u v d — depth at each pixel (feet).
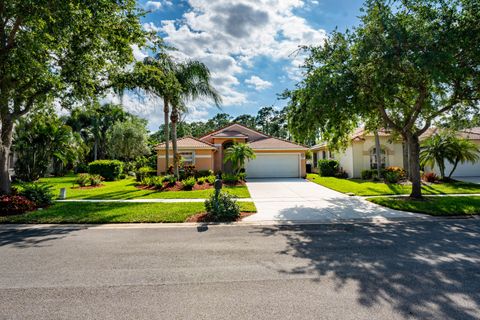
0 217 28.22
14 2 24.91
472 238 21.44
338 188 53.21
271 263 16.15
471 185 54.34
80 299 11.88
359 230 24.21
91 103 38.24
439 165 60.39
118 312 10.82
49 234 22.95
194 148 73.46
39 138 73.10
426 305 11.21
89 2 26.50
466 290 12.51
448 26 28.63
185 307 11.19
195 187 53.57
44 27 26.32
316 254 17.71
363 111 35.76
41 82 32.01
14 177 71.61
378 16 30.89
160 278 14.07
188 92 57.62
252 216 29.78
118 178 77.10
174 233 23.21
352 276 14.19
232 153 65.31
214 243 20.27
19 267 15.58
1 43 28.35
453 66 27.35
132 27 32.55
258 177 78.74
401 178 62.34
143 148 114.93
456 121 41.83
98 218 27.71
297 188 55.77
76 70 31.22
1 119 33.83
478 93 34.37
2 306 11.28
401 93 39.27
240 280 13.79
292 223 26.91
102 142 123.95
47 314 10.68
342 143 48.16
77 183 60.64
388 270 14.94
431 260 16.47
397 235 22.44
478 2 28.17
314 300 11.70
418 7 31.42
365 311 10.78
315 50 37.27
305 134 39.11
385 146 74.13
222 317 10.43
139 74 43.14
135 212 30.37
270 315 10.55
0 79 29.37
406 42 28.84
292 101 40.47
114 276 14.33
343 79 31.86
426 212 30.73
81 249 18.90
